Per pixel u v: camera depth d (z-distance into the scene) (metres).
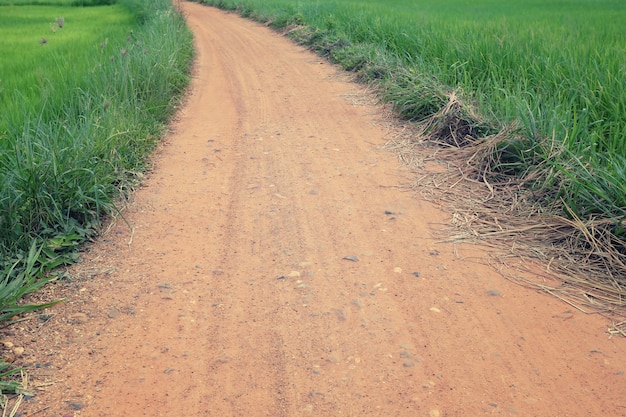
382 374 3.27
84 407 3.01
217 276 4.29
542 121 6.18
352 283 4.19
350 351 3.46
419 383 3.20
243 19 26.14
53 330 3.64
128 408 3.01
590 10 22.17
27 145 4.87
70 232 4.68
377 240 4.81
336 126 8.20
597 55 8.42
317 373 3.28
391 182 6.04
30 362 3.34
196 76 12.42
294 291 4.09
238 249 4.68
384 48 12.05
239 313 3.84
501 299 3.99
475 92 8.26
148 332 3.64
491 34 11.09
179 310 3.87
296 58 14.70
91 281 4.20
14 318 3.74
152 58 9.61
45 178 4.75
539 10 22.56
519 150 5.95
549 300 3.98
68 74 8.62
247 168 6.52
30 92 7.93
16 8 28.92
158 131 7.74
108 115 6.54
